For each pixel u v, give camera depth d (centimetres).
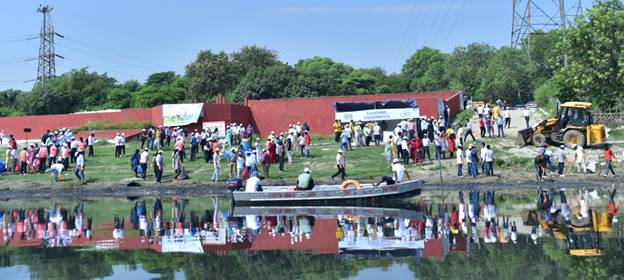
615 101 5162
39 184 3962
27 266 1755
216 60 9956
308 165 4100
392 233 2122
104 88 10081
